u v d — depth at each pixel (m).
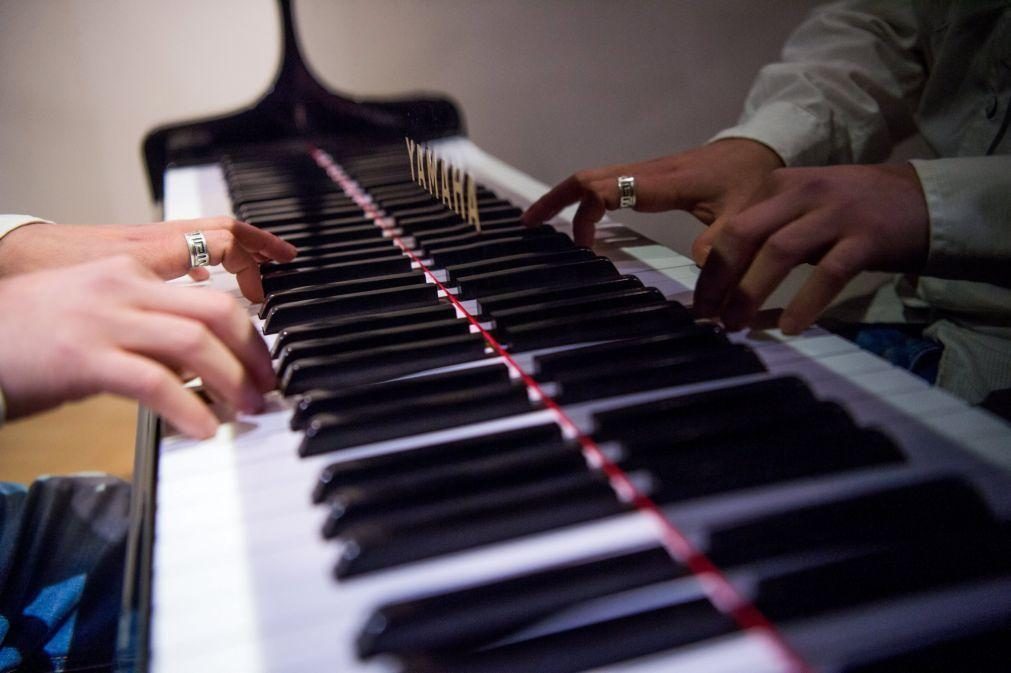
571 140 1.81
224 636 0.35
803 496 0.39
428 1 1.69
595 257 0.63
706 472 0.39
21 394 0.44
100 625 0.63
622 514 0.38
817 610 0.34
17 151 1.66
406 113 0.95
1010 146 0.76
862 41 0.92
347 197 0.85
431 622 0.33
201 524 0.40
